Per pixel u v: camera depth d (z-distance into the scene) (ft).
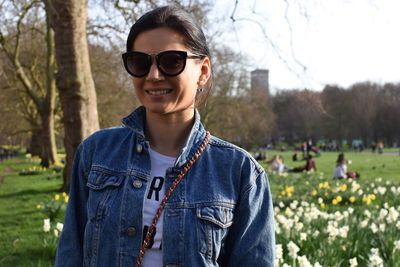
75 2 37.83
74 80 38.24
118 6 44.37
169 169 6.20
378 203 34.06
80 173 6.75
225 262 6.36
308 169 72.18
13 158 188.96
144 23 6.29
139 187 6.15
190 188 6.13
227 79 112.47
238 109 121.80
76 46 38.19
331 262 15.99
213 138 6.63
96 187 6.30
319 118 241.96
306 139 256.11
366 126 245.45
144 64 6.17
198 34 6.41
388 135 253.44
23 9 56.29
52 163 90.38
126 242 5.98
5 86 89.10
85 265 6.31
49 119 88.12
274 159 74.84
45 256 20.07
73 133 38.81
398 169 81.97
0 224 28.81
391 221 20.74
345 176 55.67
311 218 21.59
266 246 6.29
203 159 6.35
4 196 45.62
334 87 244.22
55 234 20.39
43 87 102.89
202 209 6.00
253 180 6.36
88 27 56.54
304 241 18.22
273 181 52.13
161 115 6.37
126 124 6.50
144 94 6.31
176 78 6.14
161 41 6.16
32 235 24.56
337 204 34.04
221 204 6.08
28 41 89.71
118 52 57.88
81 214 6.73
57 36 38.19
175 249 5.86
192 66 6.35
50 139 90.02
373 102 245.24
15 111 107.34
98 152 6.61
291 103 245.45
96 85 86.79
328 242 17.79
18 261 19.48
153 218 5.99
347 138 248.11
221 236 6.07
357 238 18.62
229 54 89.71
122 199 6.10
